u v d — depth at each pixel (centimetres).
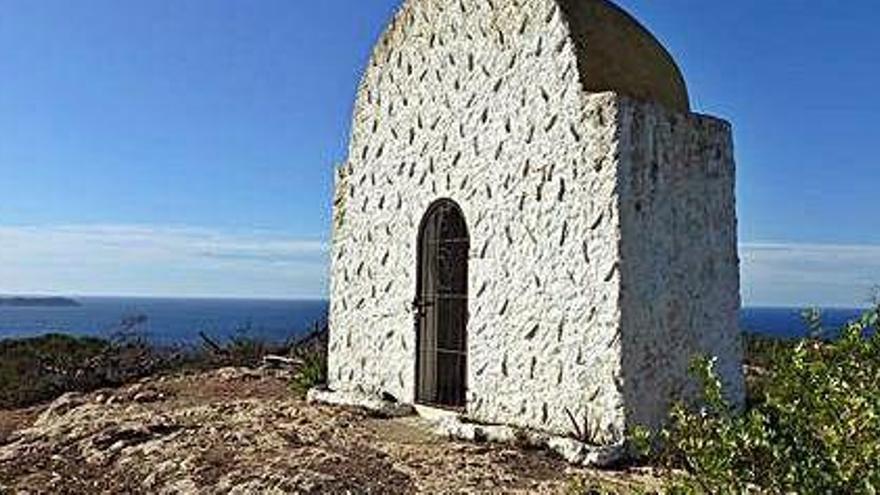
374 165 1380
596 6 1157
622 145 1010
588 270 1027
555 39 1095
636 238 1013
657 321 1027
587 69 1072
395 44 1355
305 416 1226
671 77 1186
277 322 12781
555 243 1070
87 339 2188
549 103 1093
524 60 1134
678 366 1045
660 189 1048
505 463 955
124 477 977
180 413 1285
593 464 935
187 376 1738
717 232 1113
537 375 1080
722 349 1104
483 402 1148
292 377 1644
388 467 932
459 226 1248
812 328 502
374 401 1271
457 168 1222
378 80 1383
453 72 1244
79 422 1297
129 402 1466
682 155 1078
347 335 1401
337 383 1410
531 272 1098
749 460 455
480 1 1207
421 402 1262
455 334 1271
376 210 1367
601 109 1024
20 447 1166
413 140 1305
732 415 539
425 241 1281
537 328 1084
